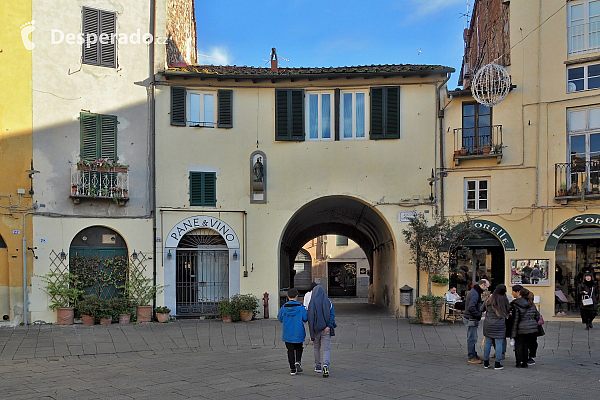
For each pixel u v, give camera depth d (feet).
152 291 55.62
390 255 67.41
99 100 55.93
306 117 59.41
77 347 41.55
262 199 58.54
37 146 52.80
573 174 54.29
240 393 26.43
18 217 51.60
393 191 58.18
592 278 49.78
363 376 30.73
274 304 57.67
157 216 57.00
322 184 58.65
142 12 58.54
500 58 63.31
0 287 50.75
